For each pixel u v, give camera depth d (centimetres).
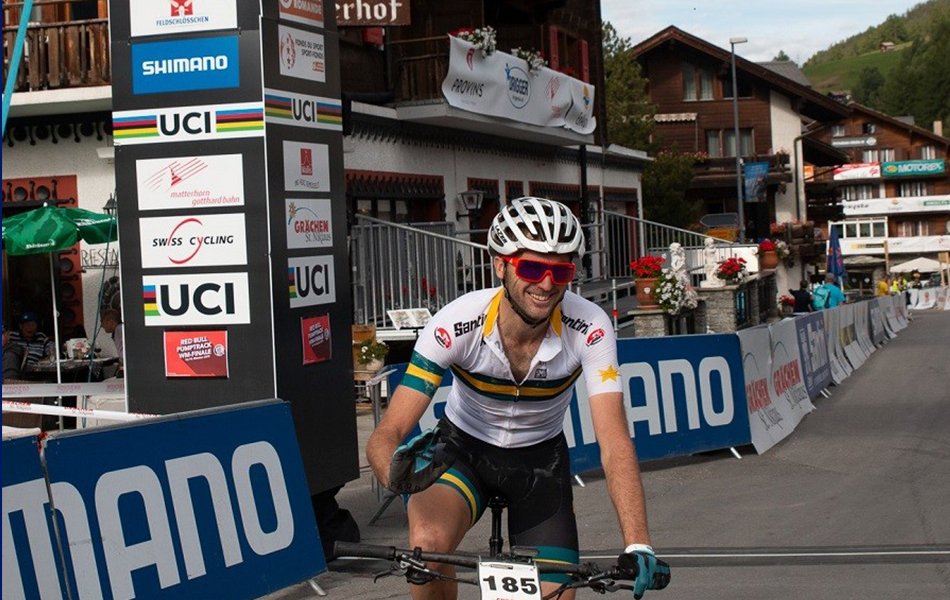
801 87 4769
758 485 887
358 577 638
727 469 964
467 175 1925
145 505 496
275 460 575
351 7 1500
